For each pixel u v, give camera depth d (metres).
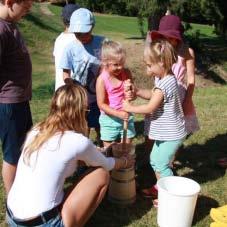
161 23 4.29
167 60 3.82
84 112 3.21
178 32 4.21
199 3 17.89
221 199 4.21
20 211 3.02
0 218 3.84
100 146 4.90
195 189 3.71
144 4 16.89
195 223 3.80
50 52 17.50
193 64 4.41
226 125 6.32
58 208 3.09
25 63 3.62
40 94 9.71
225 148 5.45
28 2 3.46
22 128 3.70
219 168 4.89
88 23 4.42
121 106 4.21
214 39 24.16
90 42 4.62
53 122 3.14
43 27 20.39
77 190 3.23
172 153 3.96
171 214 3.59
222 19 22.25
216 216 3.74
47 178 3.03
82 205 3.20
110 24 26.58
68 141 3.08
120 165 3.82
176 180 3.85
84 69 4.57
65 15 4.79
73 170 3.17
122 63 4.07
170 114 3.88
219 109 7.30
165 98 3.84
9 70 3.54
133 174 4.07
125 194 4.04
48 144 3.06
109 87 4.19
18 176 3.13
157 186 3.75
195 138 5.71
